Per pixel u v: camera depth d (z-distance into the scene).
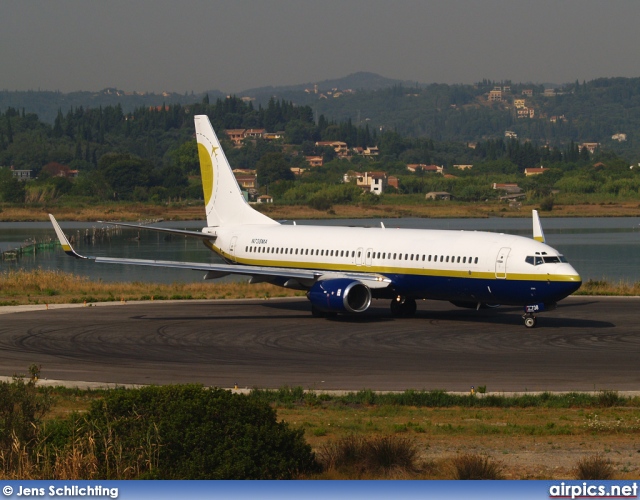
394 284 184.12
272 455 74.06
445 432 93.12
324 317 187.62
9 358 138.88
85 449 73.88
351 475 76.25
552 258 165.75
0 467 73.81
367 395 111.06
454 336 161.38
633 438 90.56
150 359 138.38
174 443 72.94
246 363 135.50
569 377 124.81
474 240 175.62
